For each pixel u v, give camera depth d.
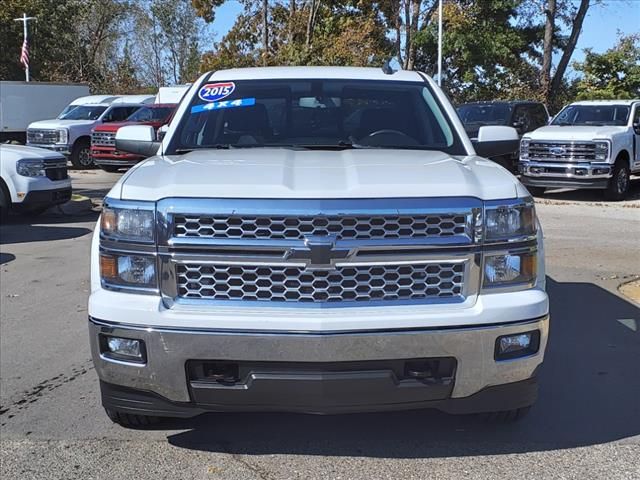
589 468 3.51
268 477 3.46
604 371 4.88
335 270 3.12
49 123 22.41
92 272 3.50
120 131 4.90
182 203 3.16
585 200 14.80
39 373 4.95
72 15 48.53
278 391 3.17
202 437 3.91
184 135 4.54
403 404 3.25
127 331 3.20
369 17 32.06
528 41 37.97
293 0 32.56
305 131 4.58
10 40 42.91
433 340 3.14
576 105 15.91
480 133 4.80
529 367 3.34
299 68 5.12
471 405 3.34
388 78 4.97
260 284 3.16
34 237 10.54
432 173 3.42
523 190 3.41
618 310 6.36
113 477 3.49
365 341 3.10
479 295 3.25
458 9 33.53
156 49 63.19
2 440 3.90
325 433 3.95
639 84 30.06
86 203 13.67
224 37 34.44
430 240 3.16
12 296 7.07
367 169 3.48
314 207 3.10
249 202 3.12
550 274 7.77
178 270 3.20
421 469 3.52
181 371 3.19
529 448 3.74
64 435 3.96
